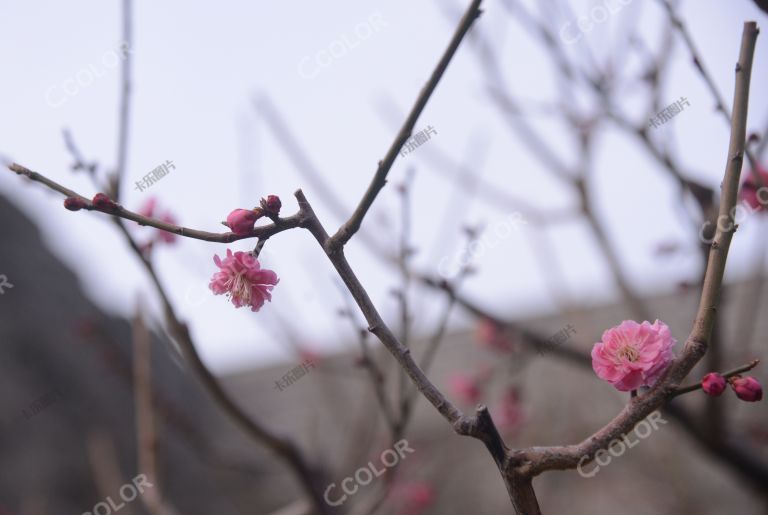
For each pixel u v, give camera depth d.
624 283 3.67
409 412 2.85
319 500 3.16
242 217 1.54
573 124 3.63
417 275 3.20
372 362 2.78
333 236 1.55
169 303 2.55
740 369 1.45
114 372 4.21
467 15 1.58
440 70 1.58
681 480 5.52
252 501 7.01
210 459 4.10
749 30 1.60
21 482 5.85
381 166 1.53
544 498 6.44
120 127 2.60
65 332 7.32
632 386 1.45
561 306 4.08
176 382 7.50
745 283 3.88
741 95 1.58
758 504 6.09
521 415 4.75
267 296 1.65
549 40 3.42
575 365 3.97
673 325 5.86
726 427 3.48
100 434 6.79
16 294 7.21
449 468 5.91
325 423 7.77
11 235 7.88
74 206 1.61
